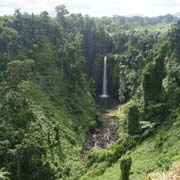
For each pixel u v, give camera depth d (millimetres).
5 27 104250
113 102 127375
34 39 111812
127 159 45625
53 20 127875
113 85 139125
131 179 46531
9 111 73812
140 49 138375
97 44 149125
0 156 61906
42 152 67062
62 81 103750
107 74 143250
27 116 75562
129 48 140750
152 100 69688
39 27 117625
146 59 120188
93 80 134625
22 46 105625
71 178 64062
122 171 45344
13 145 65000
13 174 60500
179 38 95500
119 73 135500
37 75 98750
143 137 63281
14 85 82750
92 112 102062
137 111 67250
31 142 63375
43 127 77562
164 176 23484
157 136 59781
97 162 64500
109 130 95062
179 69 76875
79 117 95688
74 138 83125
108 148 69375
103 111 114375
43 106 87250
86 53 144875
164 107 66250
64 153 73562
